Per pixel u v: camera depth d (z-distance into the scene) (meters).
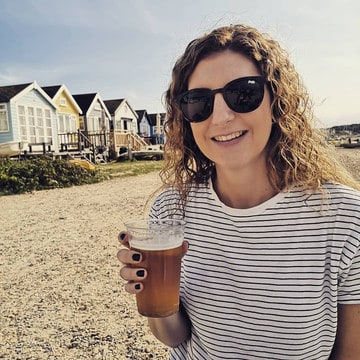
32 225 8.70
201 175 1.79
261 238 1.53
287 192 1.51
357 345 1.46
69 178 16.73
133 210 10.06
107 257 6.09
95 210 10.32
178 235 1.42
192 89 1.56
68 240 7.23
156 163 28.08
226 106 1.51
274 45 1.61
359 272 1.41
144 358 3.34
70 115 30.42
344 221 1.43
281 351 1.53
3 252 6.60
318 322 1.48
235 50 1.53
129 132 33.91
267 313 1.52
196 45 1.58
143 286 1.41
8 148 20.38
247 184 1.60
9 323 4.02
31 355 3.43
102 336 3.71
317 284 1.46
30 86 24.64
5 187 14.75
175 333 1.75
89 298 4.57
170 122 1.89
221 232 1.62
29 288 4.95
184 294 1.72
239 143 1.53
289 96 1.59
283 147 1.57
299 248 1.49
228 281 1.60
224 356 1.64
